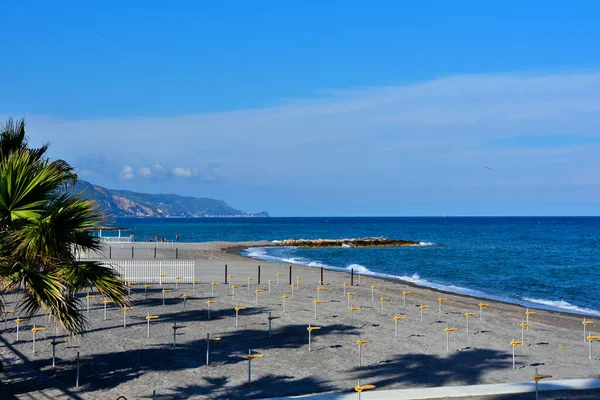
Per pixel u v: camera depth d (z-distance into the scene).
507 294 35.44
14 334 19.20
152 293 28.95
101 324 21.11
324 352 17.66
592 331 21.97
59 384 14.18
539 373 15.59
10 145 13.10
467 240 105.19
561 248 82.31
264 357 16.95
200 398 13.29
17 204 11.58
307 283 34.84
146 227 184.25
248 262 50.16
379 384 14.45
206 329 20.62
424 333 20.48
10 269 11.13
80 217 12.00
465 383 14.56
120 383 14.34
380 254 70.50
